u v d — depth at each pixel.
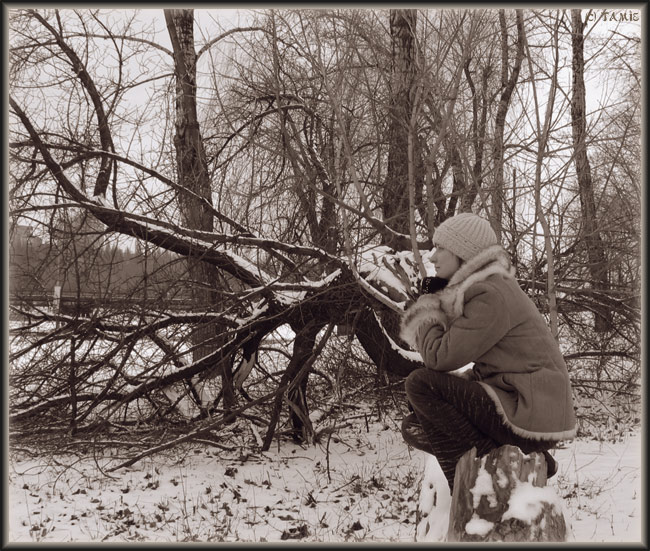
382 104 8.01
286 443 10.54
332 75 8.02
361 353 11.98
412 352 9.40
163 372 10.01
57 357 10.59
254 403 9.40
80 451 9.57
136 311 9.59
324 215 9.77
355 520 7.08
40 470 8.69
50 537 6.20
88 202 9.27
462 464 3.59
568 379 3.57
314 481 8.70
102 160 9.73
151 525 6.64
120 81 9.84
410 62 8.04
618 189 9.59
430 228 6.80
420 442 3.99
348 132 8.07
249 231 9.73
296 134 8.16
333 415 11.12
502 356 3.54
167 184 9.58
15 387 9.91
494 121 9.29
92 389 10.92
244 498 7.87
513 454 3.51
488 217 7.19
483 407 3.50
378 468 9.15
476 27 7.11
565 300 10.93
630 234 10.13
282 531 6.61
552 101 6.95
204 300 10.31
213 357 9.97
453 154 8.59
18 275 9.61
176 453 9.71
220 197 10.23
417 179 8.70
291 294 9.72
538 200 7.12
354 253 9.05
